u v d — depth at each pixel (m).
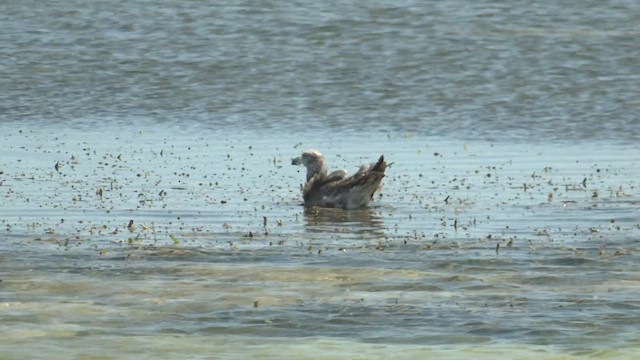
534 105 32.75
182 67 37.53
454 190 23.12
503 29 42.25
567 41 40.28
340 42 40.56
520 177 24.41
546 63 37.56
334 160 26.64
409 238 18.62
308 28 42.38
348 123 31.09
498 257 16.92
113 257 17.00
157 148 27.73
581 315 14.10
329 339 13.38
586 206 21.25
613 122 30.81
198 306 14.55
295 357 12.80
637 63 37.53
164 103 33.50
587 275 15.88
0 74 36.69
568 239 18.33
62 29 42.84
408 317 14.11
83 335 13.52
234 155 27.02
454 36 41.03
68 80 36.06
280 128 30.52
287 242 18.31
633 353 12.82
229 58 38.56
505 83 35.22
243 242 18.30
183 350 13.04
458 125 30.77
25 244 17.92
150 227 19.42
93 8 45.72
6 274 15.98
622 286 15.31
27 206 21.19
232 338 13.44
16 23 43.56
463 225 19.77
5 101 33.59
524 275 15.90
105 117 31.81
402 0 46.38
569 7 46.03
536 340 13.27
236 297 14.91
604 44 39.84
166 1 46.56
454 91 34.38
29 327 13.78
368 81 35.66
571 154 27.00
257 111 32.53
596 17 44.38
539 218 20.23
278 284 15.52
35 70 37.25
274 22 43.25
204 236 18.78
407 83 35.38
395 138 29.28
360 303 14.65
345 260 16.86
